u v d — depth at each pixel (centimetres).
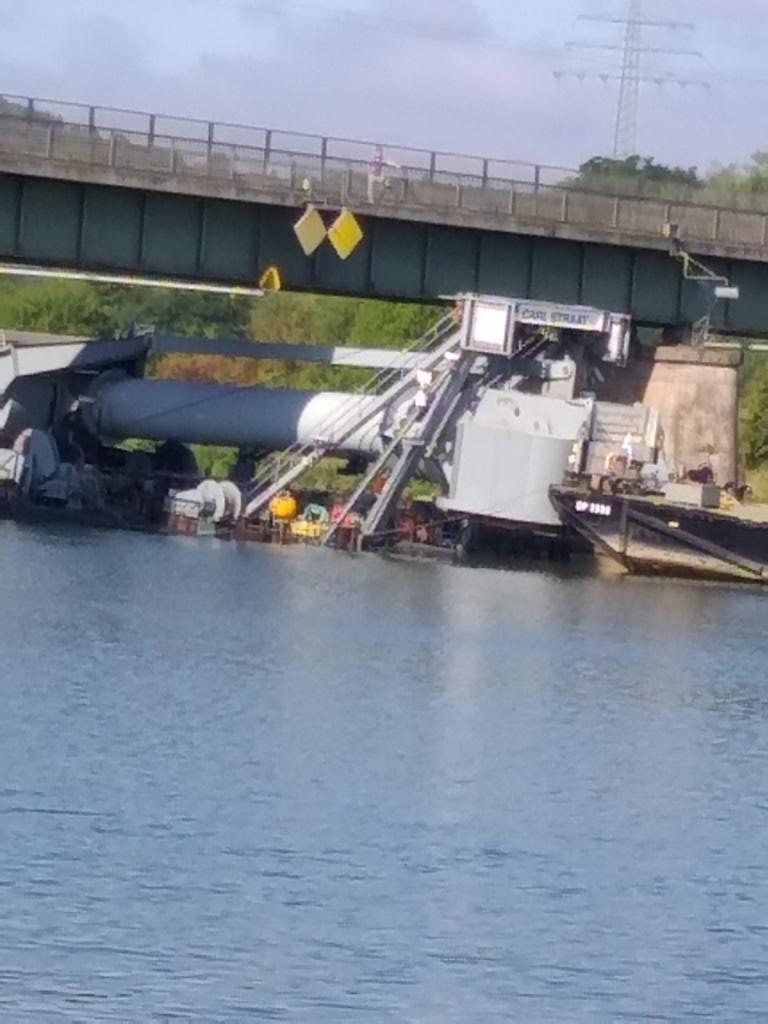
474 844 3666
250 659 5447
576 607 7019
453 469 8281
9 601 6241
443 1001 2950
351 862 3509
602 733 4728
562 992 3009
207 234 8388
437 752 4384
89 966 2981
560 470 8150
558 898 3400
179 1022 2817
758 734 4847
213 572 7331
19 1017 2802
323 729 4538
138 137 8219
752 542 8012
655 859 3653
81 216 8256
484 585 7469
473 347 8200
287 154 8362
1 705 4562
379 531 8469
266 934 3148
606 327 8369
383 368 8562
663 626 6675
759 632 6688
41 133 8131
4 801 3728
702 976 3098
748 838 3831
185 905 3244
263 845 3572
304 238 8269
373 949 3117
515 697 5138
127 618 6047
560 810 3947
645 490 8119
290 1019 2853
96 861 3416
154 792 3862
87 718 4478
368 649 5772
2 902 3198
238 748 4281
